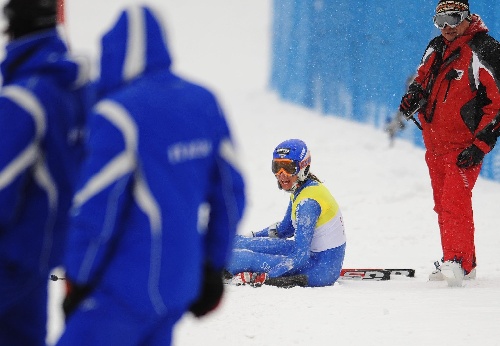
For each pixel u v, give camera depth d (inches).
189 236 382.3
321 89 2748.5
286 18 3085.6
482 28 936.3
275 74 3267.7
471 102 938.1
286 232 1031.6
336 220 947.3
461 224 936.9
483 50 927.7
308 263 938.1
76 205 360.8
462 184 940.0
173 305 380.8
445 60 947.3
